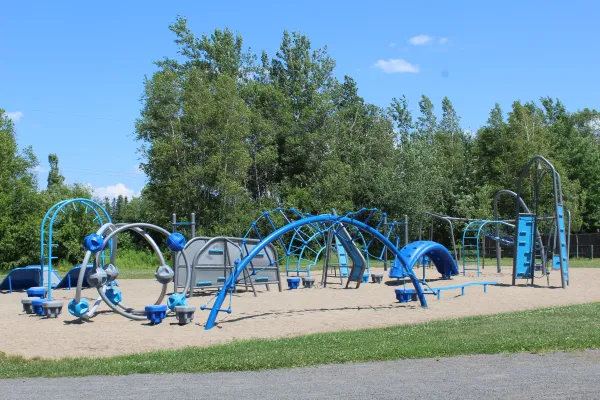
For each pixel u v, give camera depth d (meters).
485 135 51.59
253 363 7.19
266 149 45.41
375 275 21.70
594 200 52.38
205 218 41.97
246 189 47.56
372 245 48.12
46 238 37.38
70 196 40.00
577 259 39.47
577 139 54.88
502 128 50.22
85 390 6.15
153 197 43.22
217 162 40.03
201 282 16.50
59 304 12.73
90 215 40.47
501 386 5.84
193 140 42.50
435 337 8.79
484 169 51.97
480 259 39.78
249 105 49.53
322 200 45.25
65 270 35.84
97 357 8.27
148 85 42.00
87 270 20.33
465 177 51.94
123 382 6.49
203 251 16.56
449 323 10.41
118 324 11.64
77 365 7.48
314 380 6.35
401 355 7.48
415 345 8.09
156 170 41.75
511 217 48.44
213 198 42.62
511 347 7.72
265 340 9.29
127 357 8.01
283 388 6.02
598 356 7.14
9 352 8.80
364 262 19.11
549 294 16.12
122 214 69.50
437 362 7.09
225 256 17.11
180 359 7.65
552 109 71.25
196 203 41.59
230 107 41.59
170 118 42.09
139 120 42.03
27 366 7.50
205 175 40.75
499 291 17.11
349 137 53.31
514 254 19.05
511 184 48.09
